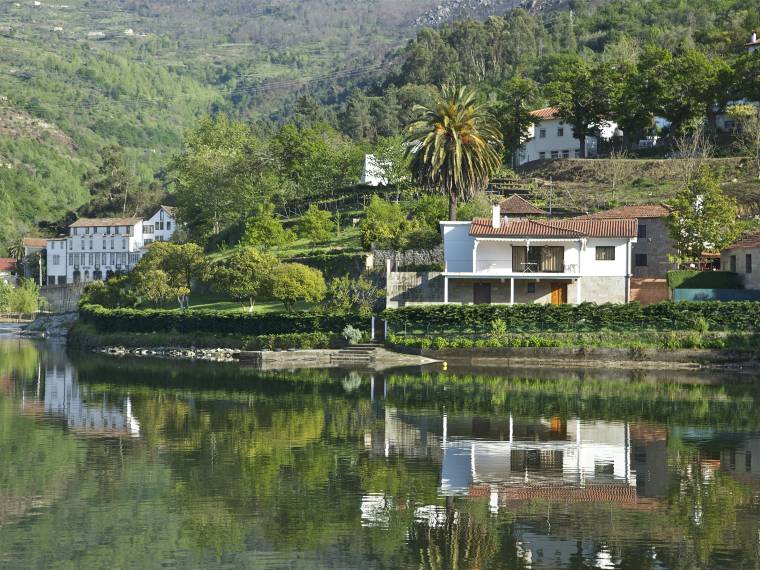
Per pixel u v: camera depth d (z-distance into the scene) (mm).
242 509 49625
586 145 198375
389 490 52906
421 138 128750
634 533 45906
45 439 66375
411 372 103312
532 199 169625
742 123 182250
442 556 43219
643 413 75875
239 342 124250
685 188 136625
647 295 121375
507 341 109750
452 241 124562
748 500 51062
